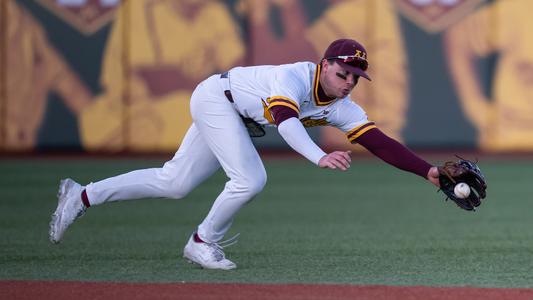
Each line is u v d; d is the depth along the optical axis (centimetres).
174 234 3112
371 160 6038
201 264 2348
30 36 6178
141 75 6194
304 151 2025
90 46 6184
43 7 6166
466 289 2077
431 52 6222
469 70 6238
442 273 2320
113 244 2864
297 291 2044
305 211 3769
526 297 1983
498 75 6244
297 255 2639
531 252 2698
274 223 3409
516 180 4944
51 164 5628
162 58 6191
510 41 6234
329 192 4447
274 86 2114
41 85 6194
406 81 6212
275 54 6181
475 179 2097
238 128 2248
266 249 2766
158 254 2648
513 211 3769
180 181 2330
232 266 2362
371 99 6194
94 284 2134
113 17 6178
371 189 4581
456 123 6253
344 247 2811
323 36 6166
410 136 6231
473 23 6231
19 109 6200
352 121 2225
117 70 6197
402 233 3147
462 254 2659
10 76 6184
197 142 2305
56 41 6178
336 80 2106
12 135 6212
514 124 6272
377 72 6197
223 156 2247
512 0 6222
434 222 3447
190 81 6191
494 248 2783
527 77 6250
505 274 2306
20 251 2706
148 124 6219
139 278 2227
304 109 2180
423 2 6209
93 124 6216
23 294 2020
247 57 6178
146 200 4141
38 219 3478
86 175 5016
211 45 6175
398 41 6203
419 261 2527
